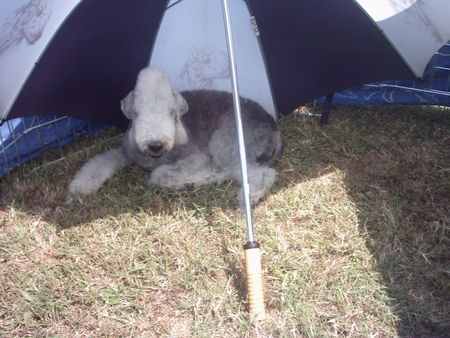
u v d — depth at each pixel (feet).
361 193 3.98
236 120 3.29
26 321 2.93
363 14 3.61
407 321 2.90
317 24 3.99
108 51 4.05
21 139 4.29
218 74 4.50
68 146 4.66
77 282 3.18
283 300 3.01
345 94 5.11
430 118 4.99
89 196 3.94
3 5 3.31
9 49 3.18
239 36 4.31
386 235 3.50
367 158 4.44
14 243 3.52
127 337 2.84
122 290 3.13
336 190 4.03
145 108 3.64
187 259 3.34
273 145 4.33
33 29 3.13
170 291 3.14
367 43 3.85
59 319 2.97
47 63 3.61
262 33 4.28
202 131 4.24
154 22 4.19
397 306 2.98
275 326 2.85
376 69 4.02
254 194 3.88
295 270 3.25
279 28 4.19
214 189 4.03
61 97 3.95
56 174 4.24
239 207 3.84
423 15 3.51
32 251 3.44
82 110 4.18
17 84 3.10
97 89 4.18
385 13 3.48
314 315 2.94
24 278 3.21
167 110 3.69
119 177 4.14
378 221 3.67
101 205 3.87
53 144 4.54
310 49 4.21
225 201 3.90
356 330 2.85
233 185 4.09
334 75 4.31
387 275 3.21
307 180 4.17
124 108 3.87
